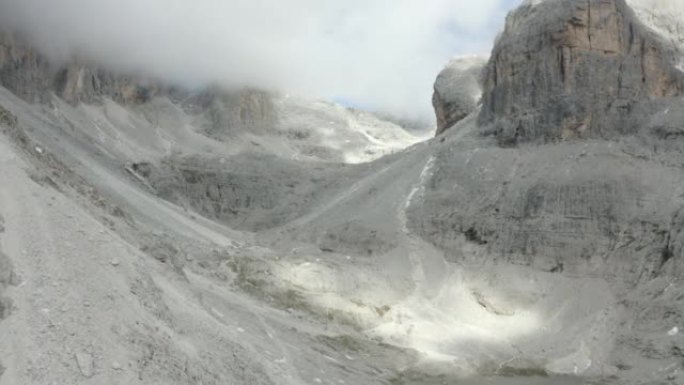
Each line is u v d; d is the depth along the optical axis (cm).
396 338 5350
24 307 2452
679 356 4684
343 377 3962
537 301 5881
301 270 6253
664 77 7612
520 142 7656
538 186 6719
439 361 4859
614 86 7400
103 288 2736
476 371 4831
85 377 2312
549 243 6281
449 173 7825
